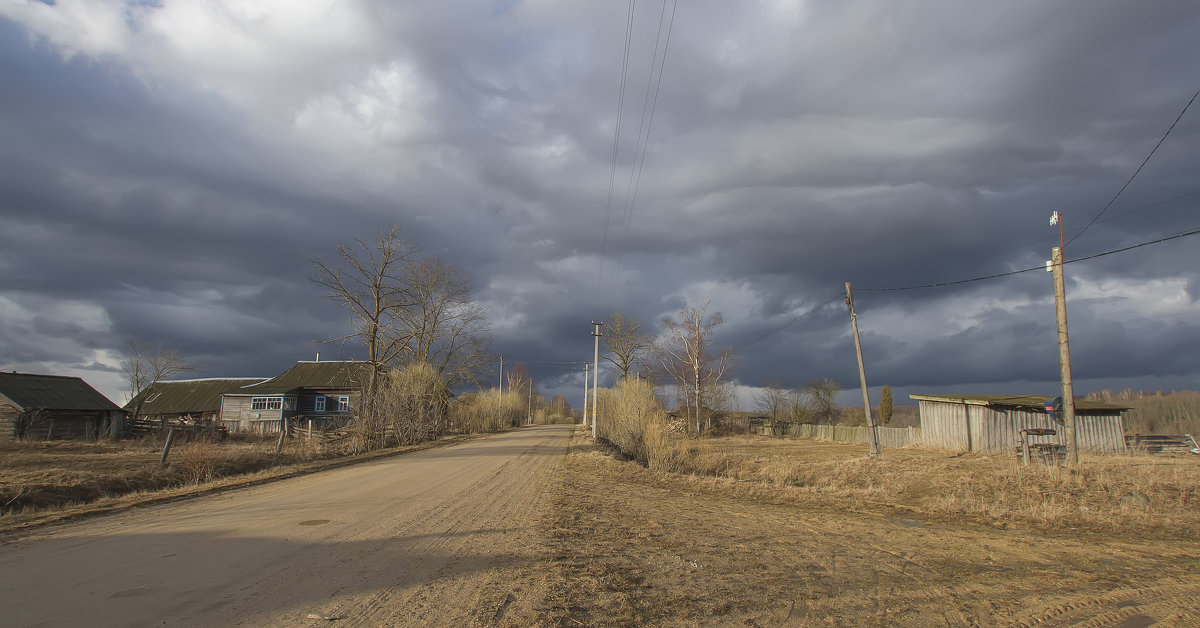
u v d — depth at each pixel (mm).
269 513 11570
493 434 57875
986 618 6387
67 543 8703
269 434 43469
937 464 21922
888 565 8828
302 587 6480
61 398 40812
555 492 16016
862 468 22078
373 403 37188
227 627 5191
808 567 8469
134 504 12617
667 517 12992
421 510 12125
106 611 5547
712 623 5828
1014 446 26297
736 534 11164
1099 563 9359
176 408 59375
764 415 71062
